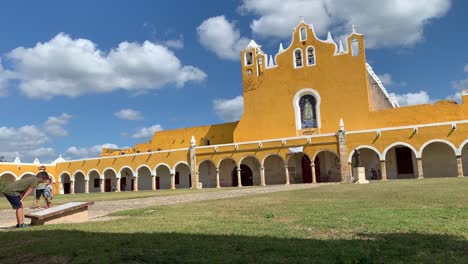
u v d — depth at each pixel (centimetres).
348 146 4266
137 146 6538
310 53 4941
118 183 5688
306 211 1208
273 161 4875
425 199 1445
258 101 5122
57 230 975
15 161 6009
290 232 841
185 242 758
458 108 4175
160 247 721
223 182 5166
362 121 4541
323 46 4831
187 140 6025
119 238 821
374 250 647
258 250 670
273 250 668
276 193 2338
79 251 707
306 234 812
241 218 1110
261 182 4659
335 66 4744
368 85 4700
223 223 1009
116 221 1155
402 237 743
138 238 812
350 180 4191
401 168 4275
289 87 4966
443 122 3969
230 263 593
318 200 1628
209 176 5316
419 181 3055
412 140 4006
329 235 796
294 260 597
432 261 573
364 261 580
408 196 1611
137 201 2280
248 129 5125
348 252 630
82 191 6338
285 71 5016
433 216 996
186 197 2477
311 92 4831
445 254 610
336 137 4319
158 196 2839
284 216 1113
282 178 4809
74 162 6188
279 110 4988
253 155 4747
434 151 4156
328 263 578
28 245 787
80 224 1097
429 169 4166
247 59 5322
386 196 1670
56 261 657
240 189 3516
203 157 5066
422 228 834
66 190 6475
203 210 1397
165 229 937
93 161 5984
